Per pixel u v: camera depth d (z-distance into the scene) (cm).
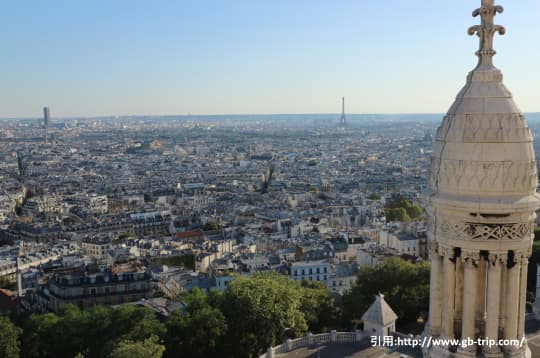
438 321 8662
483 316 8725
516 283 8044
